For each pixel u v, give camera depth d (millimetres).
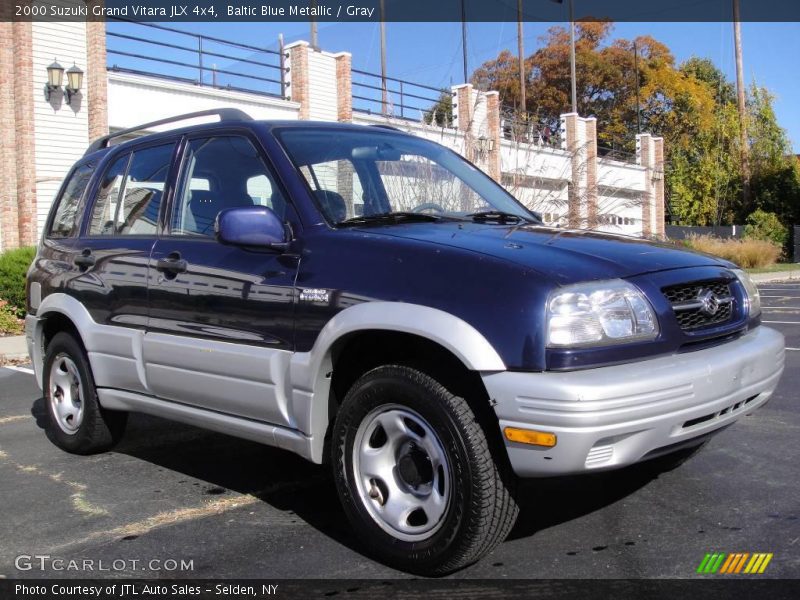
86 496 4387
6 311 12039
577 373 2916
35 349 5438
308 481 4586
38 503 4281
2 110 14711
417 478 3275
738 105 41594
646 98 50469
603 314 3008
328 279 3453
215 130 4328
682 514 3834
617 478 4398
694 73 56156
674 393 3014
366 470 3383
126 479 4691
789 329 11008
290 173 3863
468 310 3045
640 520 3771
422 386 3150
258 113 18812
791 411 5941
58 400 5301
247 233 3570
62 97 15195
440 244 3330
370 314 3232
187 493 4406
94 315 4746
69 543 3703
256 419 3814
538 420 2867
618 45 51938
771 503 3953
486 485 3020
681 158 41906
